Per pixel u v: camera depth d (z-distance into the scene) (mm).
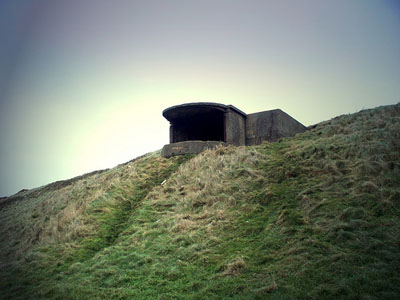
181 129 30688
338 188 14086
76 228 16281
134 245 13828
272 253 10742
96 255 13414
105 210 18016
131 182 22203
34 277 12406
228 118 26562
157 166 24703
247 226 13086
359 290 7840
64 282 11523
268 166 18781
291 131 29922
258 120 28281
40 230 18609
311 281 8688
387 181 13328
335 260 9328
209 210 15492
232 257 11078
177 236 13594
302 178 16156
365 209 11891
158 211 17094
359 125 22078
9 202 37125
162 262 11930
